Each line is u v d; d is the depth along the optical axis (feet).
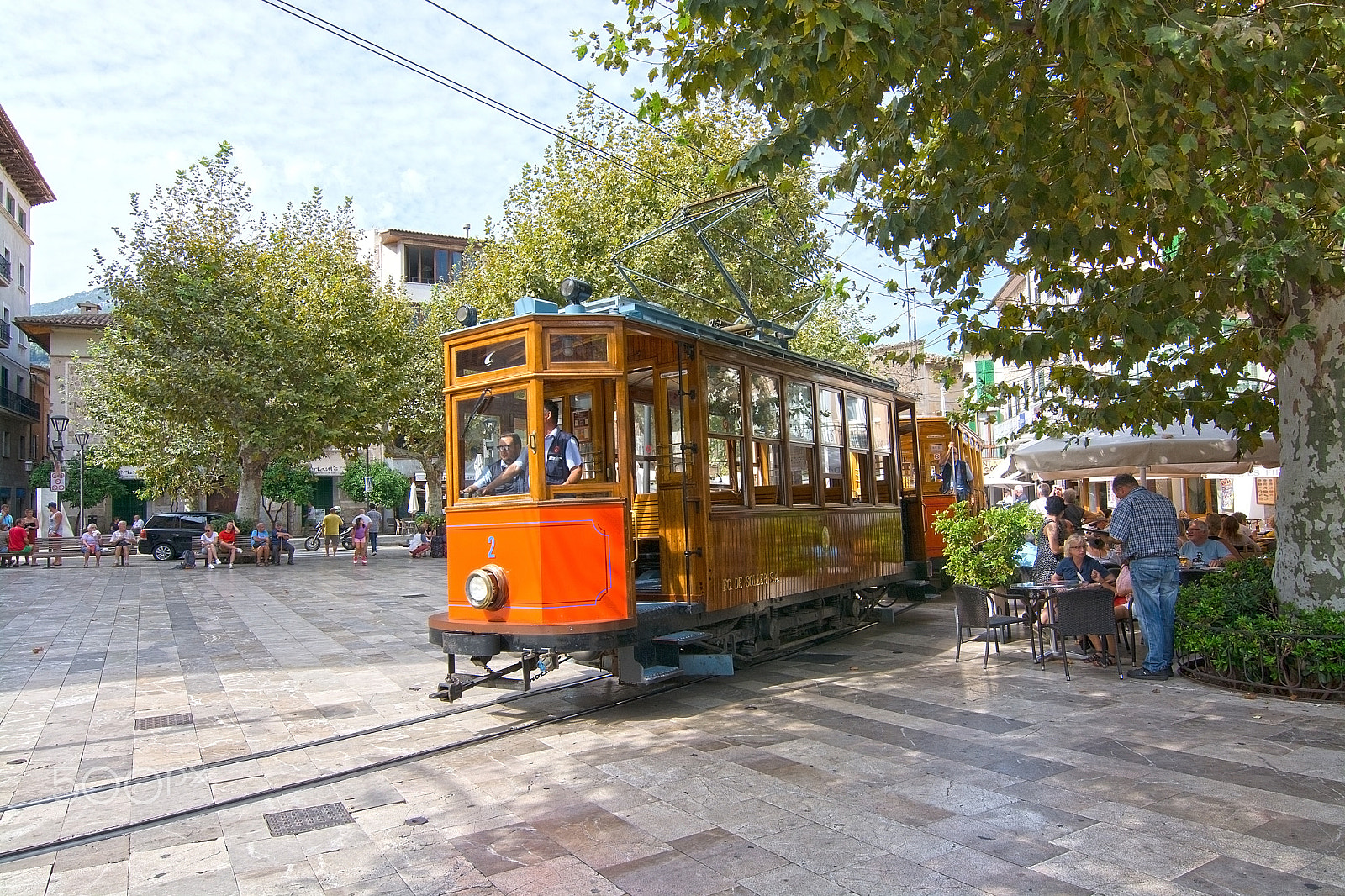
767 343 35.42
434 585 67.15
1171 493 78.38
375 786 19.79
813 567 35.06
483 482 26.35
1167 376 29.43
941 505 50.49
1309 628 24.22
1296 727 21.30
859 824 16.40
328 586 66.85
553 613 24.36
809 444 35.73
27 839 16.90
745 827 16.48
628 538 25.40
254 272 90.43
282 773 20.79
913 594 50.08
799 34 20.08
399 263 151.33
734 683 29.68
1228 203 24.64
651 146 67.97
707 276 65.16
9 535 90.43
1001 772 18.97
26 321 131.03
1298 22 21.39
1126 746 20.43
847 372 39.78
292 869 15.30
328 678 31.89
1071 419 32.45
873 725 23.44
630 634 25.12
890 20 19.01
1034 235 23.40
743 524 30.37
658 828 16.62
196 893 14.42
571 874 14.71
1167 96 19.86
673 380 29.40
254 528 90.27
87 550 90.48
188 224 89.51
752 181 23.22
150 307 83.10
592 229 69.51
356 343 94.63
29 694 29.55
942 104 25.40
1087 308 25.41
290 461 100.12
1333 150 21.84
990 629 32.35
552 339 25.43
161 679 31.89
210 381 81.71
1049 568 34.78
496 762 21.42
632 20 31.55
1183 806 16.56
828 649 36.04
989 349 25.75
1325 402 25.18
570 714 25.72
